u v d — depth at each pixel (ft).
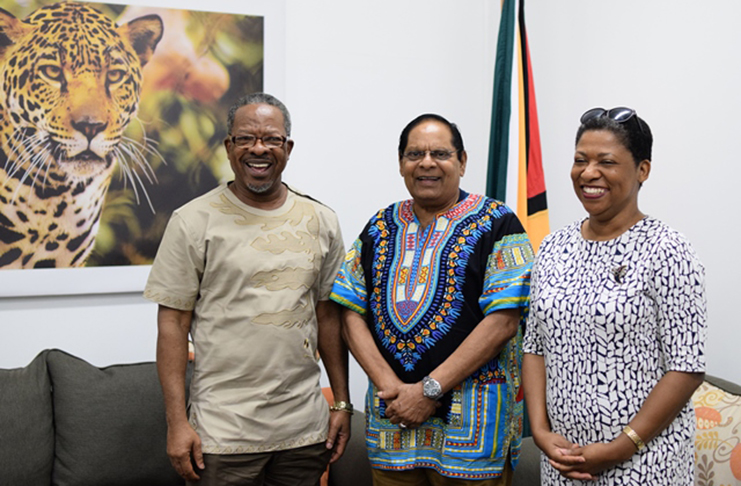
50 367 8.32
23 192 8.89
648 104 9.14
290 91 9.99
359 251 6.98
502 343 6.25
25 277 8.92
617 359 5.27
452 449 6.28
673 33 8.74
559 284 5.65
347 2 10.23
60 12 8.96
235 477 6.37
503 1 9.82
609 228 5.51
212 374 6.45
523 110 9.73
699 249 8.49
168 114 9.41
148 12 9.28
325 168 10.19
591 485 5.46
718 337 8.28
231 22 9.61
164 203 9.43
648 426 5.13
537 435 5.71
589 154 5.41
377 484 6.75
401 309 6.50
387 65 10.46
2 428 7.74
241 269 6.38
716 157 8.21
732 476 6.59
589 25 10.00
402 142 6.77
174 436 6.36
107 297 9.32
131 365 8.65
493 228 6.52
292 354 6.51
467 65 10.86
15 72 8.81
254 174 6.40
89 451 7.98
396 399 6.29
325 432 6.87
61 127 9.00
